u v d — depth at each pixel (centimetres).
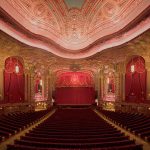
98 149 523
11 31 1366
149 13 1193
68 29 1953
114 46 1612
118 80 2122
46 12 1659
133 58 1912
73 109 2419
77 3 1630
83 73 2752
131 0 1299
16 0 1318
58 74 2748
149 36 1347
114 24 1577
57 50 1967
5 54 1667
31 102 2086
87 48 1978
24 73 2016
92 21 1794
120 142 589
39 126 938
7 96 1806
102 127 913
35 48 1675
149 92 1702
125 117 1316
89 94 2773
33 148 520
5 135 828
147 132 826
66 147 568
